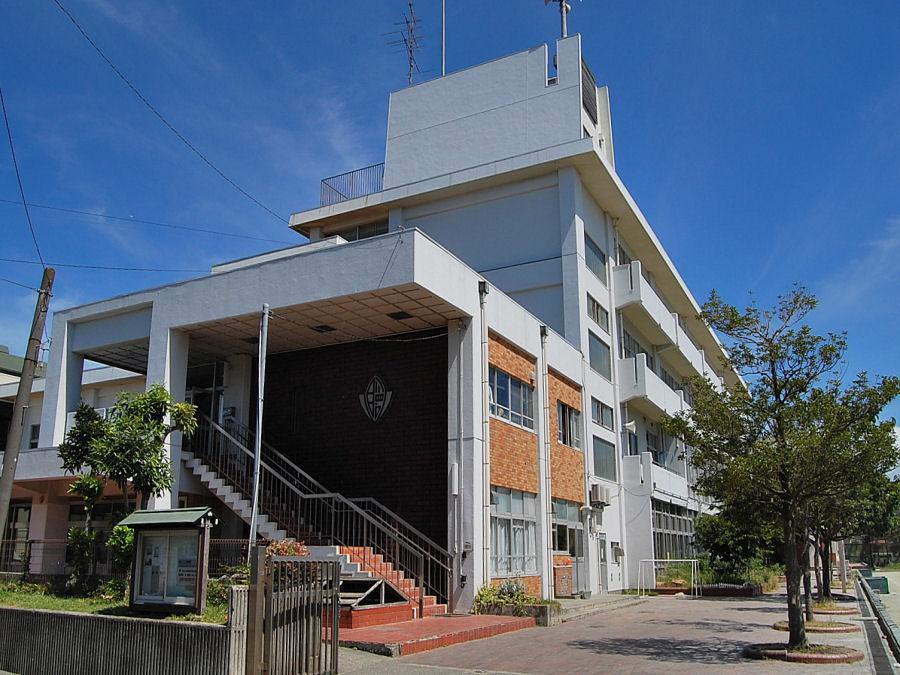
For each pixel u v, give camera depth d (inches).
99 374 1192.2
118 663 405.1
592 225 1131.3
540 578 812.0
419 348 792.3
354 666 434.3
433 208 1138.0
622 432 1155.3
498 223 1086.4
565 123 1119.6
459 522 687.7
